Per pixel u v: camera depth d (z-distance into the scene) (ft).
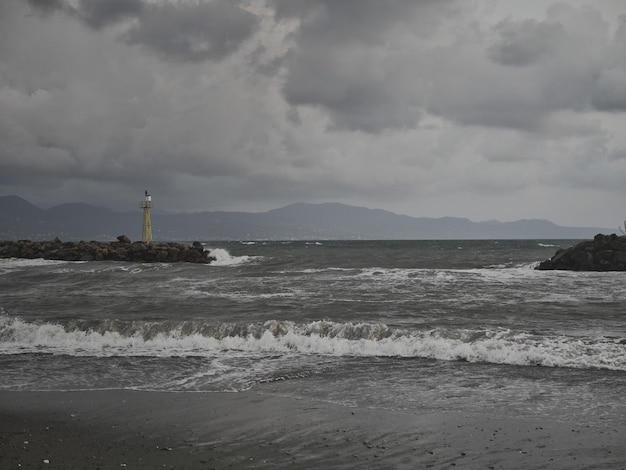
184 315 56.29
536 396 29.66
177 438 23.24
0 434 23.84
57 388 32.01
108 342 46.09
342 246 397.60
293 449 21.85
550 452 21.31
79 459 20.77
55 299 70.44
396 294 73.61
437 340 43.01
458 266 137.59
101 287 88.69
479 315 55.52
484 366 37.04
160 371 36.24
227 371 36.19
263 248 340.59
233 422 25.46
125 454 21.33
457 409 27.48
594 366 36.01
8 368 37.27
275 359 39.86
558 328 48.08
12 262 156.25
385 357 40.29
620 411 26.73
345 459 20.71
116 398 29.81
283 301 66.64
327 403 28.66
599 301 65.98
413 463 20.29
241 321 52.08
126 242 188.85
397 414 26.68
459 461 20.47
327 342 43.39
